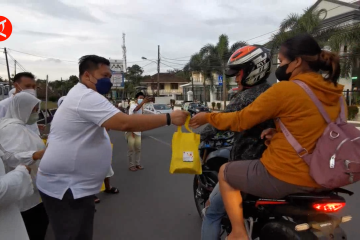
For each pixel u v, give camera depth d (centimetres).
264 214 223
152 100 650
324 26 1823
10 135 250
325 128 171
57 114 220
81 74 232
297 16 1786
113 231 356
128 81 6162
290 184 178
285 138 180
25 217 280
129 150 625
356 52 1544
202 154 330
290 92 176
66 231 221
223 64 2819
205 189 327
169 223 376
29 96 268
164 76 5897
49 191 220
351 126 174
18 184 186
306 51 187
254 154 226
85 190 221
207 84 3672
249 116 185
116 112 207
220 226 251
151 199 459
